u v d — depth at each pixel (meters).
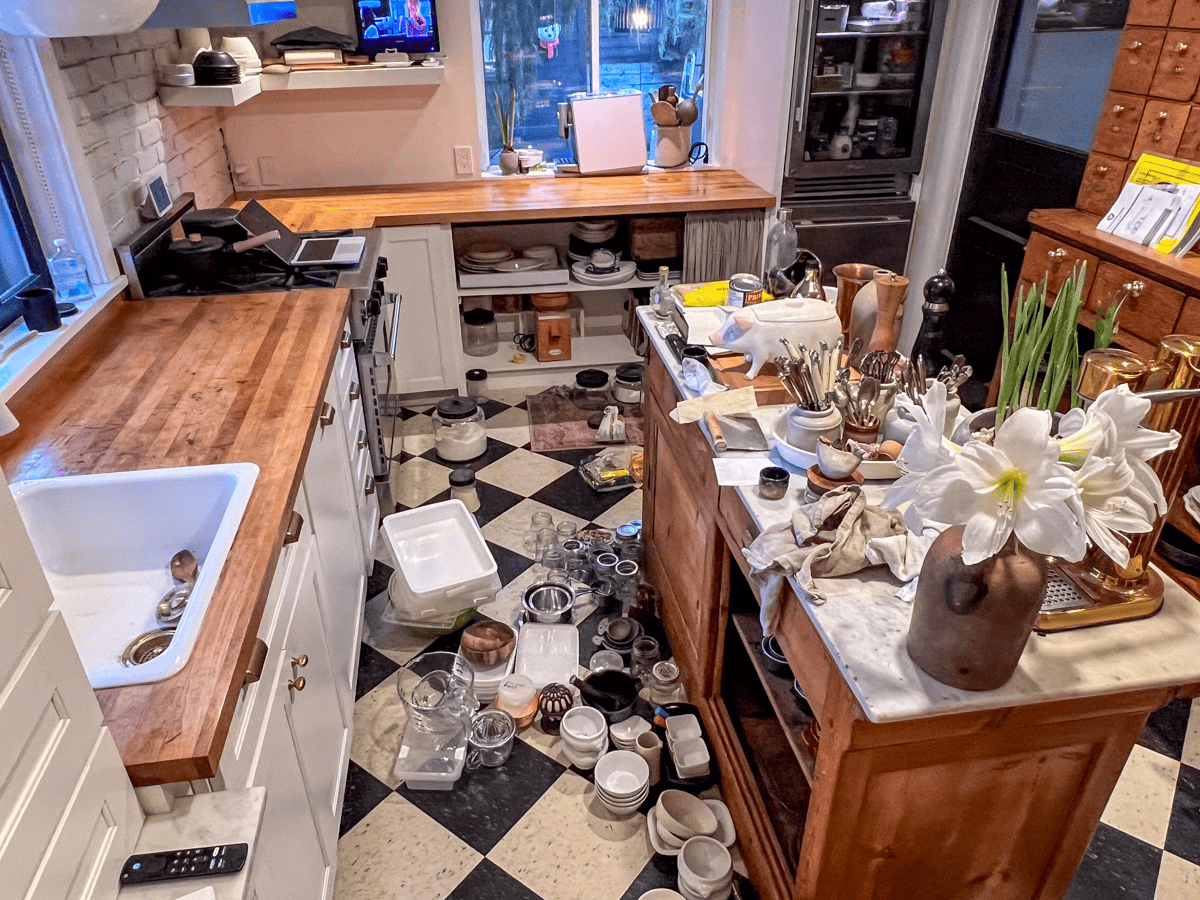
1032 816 1.41
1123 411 0.98
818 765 1.34
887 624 1.23
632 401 3.80
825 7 3.31
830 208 3.71
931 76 3.52
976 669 1.08
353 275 2.73
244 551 1.37
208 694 1.08
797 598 1.35
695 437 1.97
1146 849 1.90
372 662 2.42
